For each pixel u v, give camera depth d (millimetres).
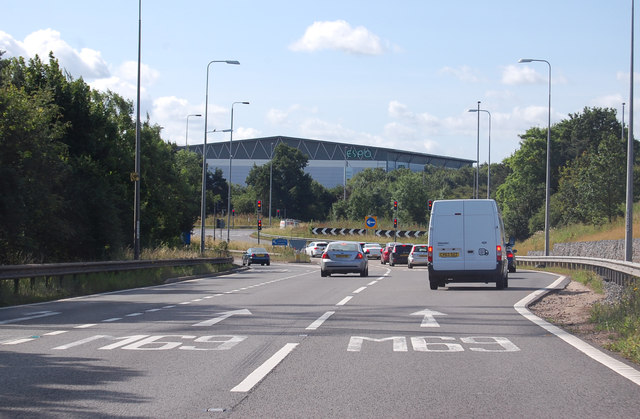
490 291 23078
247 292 23219
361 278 33719
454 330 12711
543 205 85312
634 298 14883
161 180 56000
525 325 13430
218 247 62312
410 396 7406
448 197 118250
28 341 11352
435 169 193250
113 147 45469
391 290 23922
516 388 7812
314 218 145875
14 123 30406
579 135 107375
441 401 7184
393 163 196000
